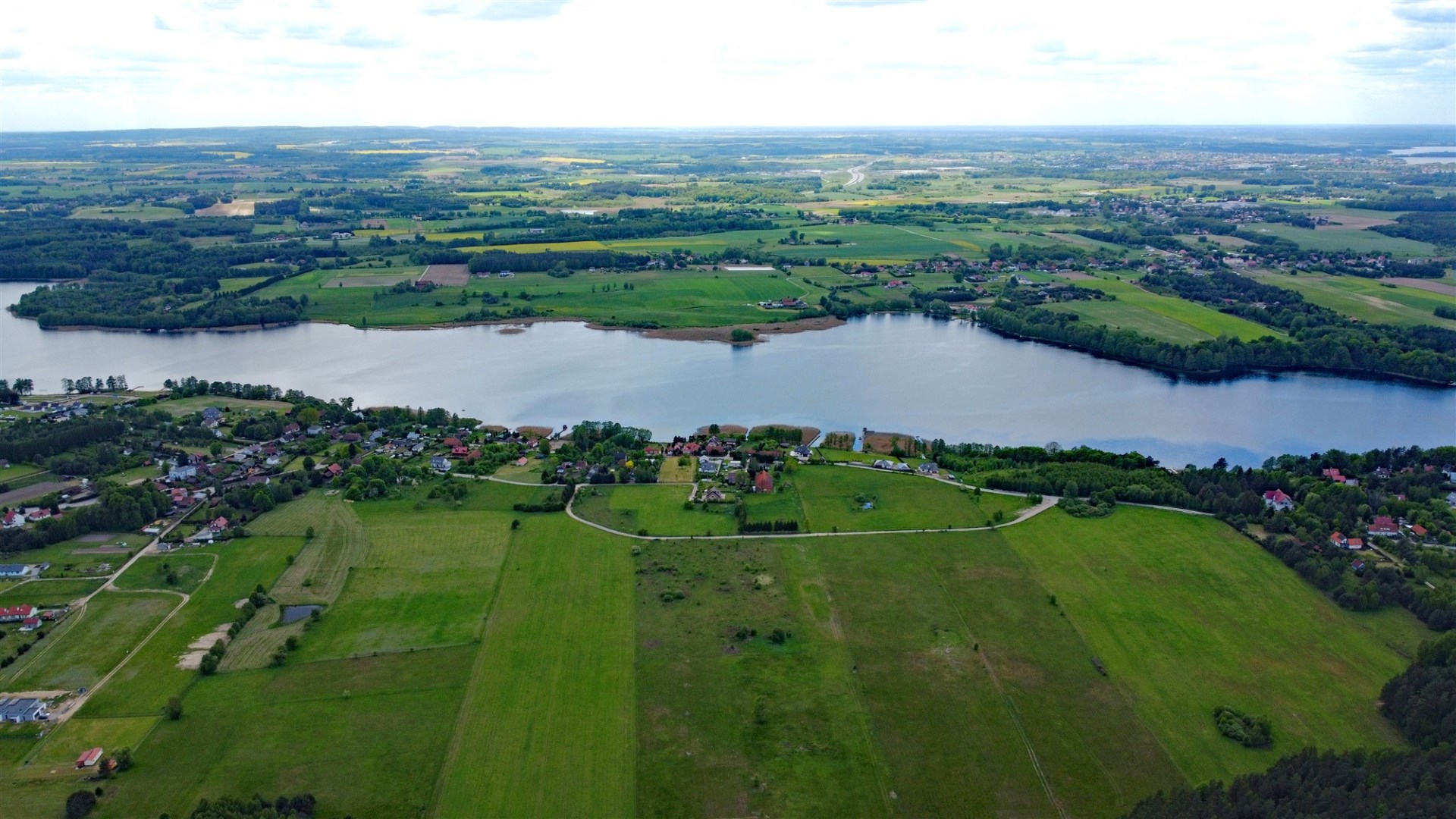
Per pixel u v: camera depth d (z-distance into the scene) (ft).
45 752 404.16
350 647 482.28
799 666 467.52
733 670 463.42
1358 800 338.54
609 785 384.68
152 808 371.15
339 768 392.88
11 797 376.27
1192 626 503.61
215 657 463.01
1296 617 511.40
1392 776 352.28
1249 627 502.38
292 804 365.81
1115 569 566.77
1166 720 426.92
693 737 414.82
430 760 398.21
